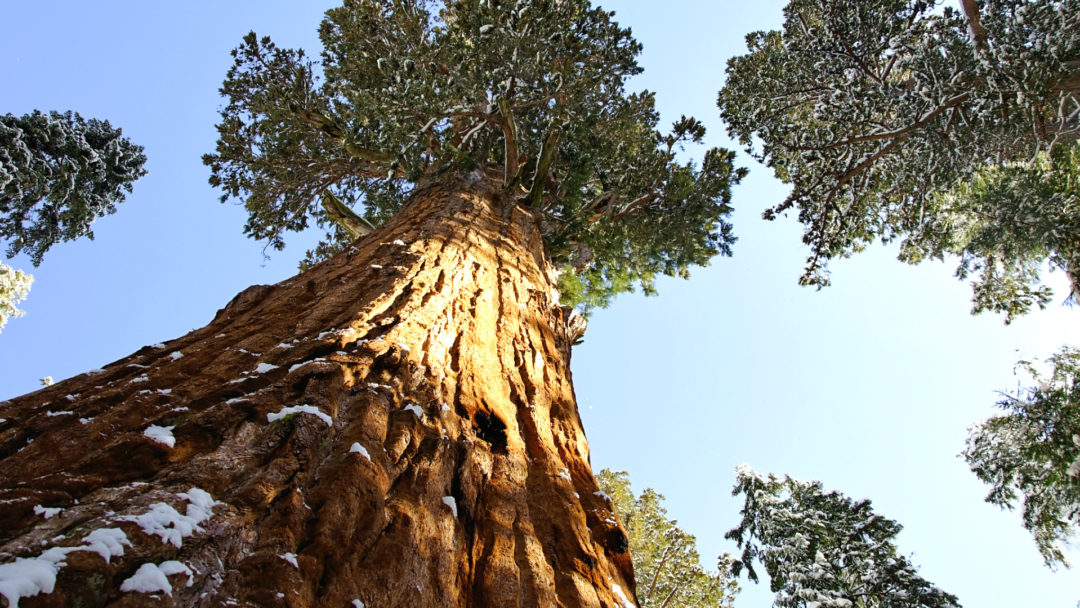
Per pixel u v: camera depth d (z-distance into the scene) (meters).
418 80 11.23
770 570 13.07
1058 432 10.88
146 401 3.00
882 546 12.51
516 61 11.29
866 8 14.18
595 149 12.98
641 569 16.36
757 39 21.25
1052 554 12.04
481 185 11.34
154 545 1.94
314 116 15.29
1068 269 12.88
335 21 16.84
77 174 14.33
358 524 2.56
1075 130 12.58
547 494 3.62
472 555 2.93
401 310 4.89
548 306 6.91
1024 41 10.92
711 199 14.30
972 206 12.90
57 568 1.71
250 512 2.30
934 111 12.62
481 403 4.11
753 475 14.64
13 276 20.66
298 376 3.31
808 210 14.60
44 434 2.65
